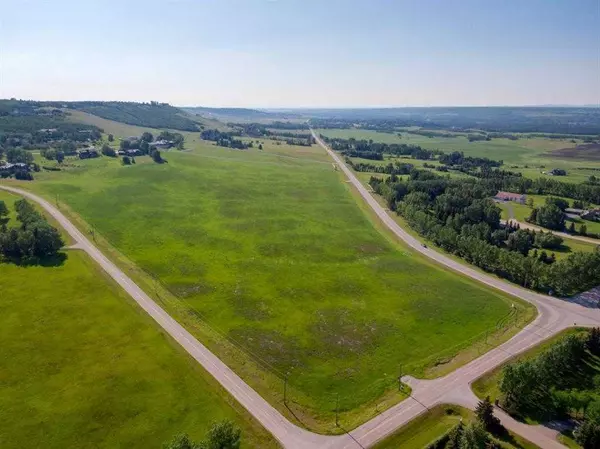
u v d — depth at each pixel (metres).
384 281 147.00
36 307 119.00
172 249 166.50
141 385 90.62
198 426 80.62
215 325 116.25
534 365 88.19
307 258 164.38
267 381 94.38
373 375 98.75
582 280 142.62
